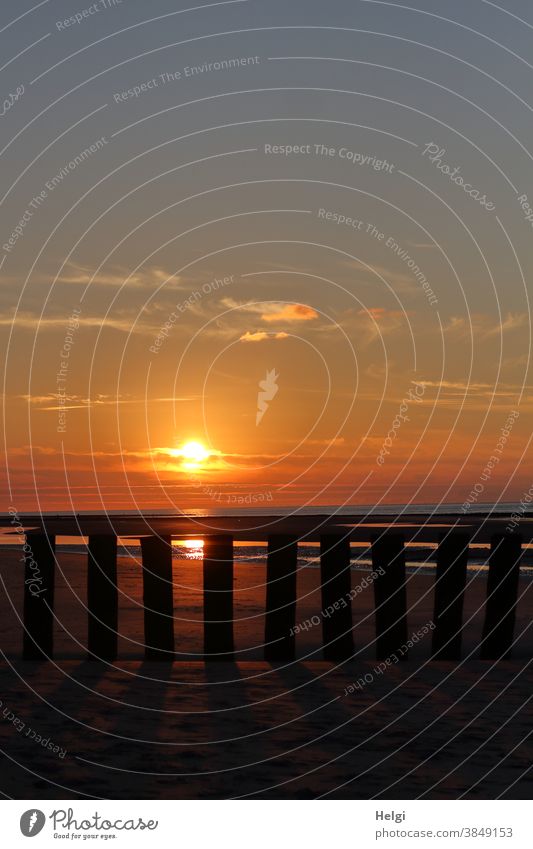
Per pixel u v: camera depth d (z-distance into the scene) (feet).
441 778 19.29
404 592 30.50
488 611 30.99
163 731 22.29
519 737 22.04
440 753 20.81
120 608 41.39
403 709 24.49
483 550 73.56
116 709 24.22
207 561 30.60
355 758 20.47
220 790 18.48
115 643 30.27
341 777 19.31
